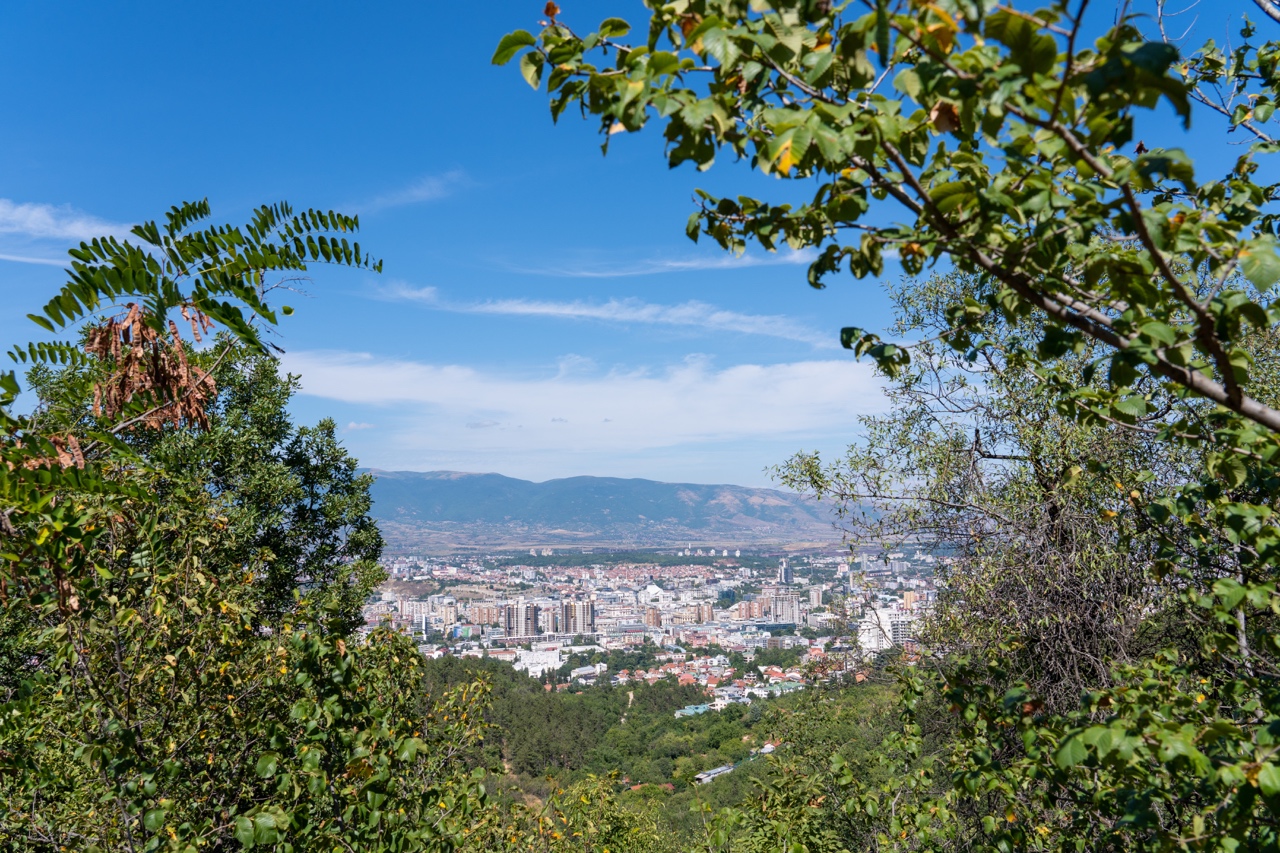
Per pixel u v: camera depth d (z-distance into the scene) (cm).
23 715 368
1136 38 131
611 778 720
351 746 348
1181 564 320
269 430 1434
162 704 383
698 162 171
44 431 258
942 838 430
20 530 250
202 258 260
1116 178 143
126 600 377
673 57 157
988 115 150
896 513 786
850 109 150
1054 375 243
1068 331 186
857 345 212
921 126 169
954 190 162
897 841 446
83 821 400
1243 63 355
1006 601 659
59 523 249
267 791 409
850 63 146
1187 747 174
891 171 175
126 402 275
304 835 325
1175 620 583
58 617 347
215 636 407
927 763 472
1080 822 314
